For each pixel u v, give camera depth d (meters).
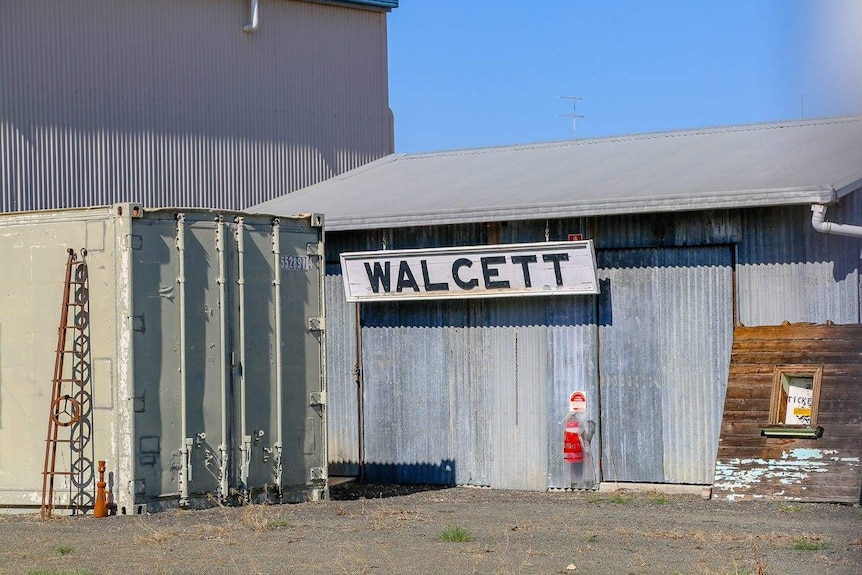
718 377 16.53
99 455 14.19
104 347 14.17
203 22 24.30
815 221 15.14
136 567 10.52
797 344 15.61
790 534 11.84
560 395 17.78
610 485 17.33
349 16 27.20
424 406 19.02
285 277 15.71
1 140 20.97
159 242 14.34
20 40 21.31
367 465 19.48
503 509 14.82
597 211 16.73
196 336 14.60
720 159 18.50
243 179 24.81
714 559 10.37
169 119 23.58
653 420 17.02
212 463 14.67
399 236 19.02
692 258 16.75
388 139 27.95
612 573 9.78
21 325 14.73
